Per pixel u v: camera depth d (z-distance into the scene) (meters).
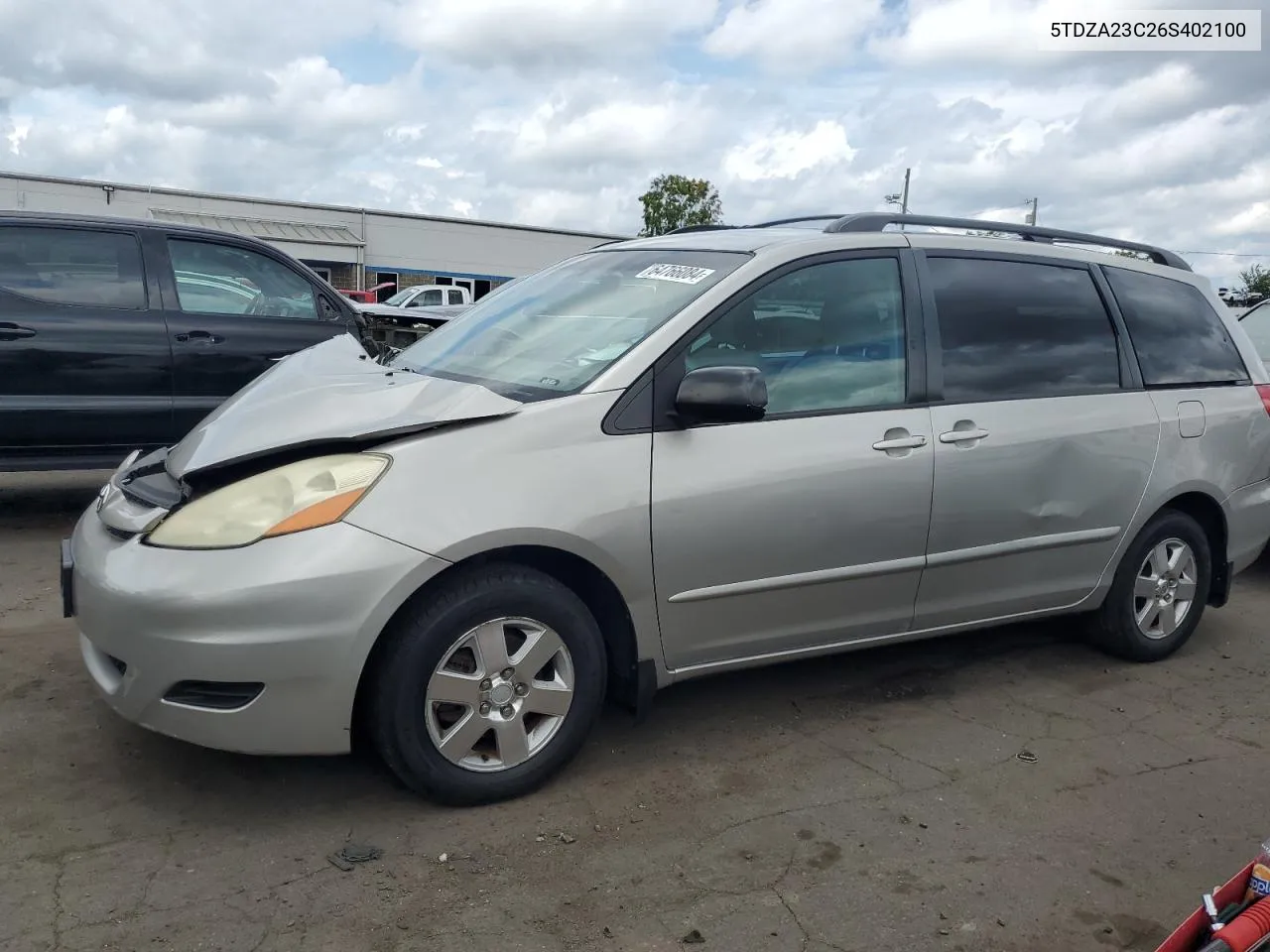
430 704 2.92
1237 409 4.65
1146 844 3.08
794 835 3.02
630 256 4.01
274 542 2.73
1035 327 4.10
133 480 3.30
